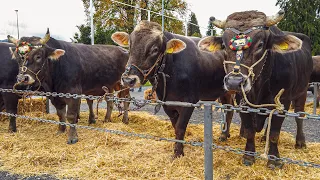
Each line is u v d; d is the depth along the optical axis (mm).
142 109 10328
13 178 4035
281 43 3727
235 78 3352
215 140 5863
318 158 4551
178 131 4594
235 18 3754
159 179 3824
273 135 4234
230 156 4586
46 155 4688
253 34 3521
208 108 2633
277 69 4090
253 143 4328
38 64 5426
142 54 4102
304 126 7223
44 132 6504
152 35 4156
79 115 7996
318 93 10375
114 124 6891
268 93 4164
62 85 5812
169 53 4453
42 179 3990
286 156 4652
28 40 5469
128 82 4035
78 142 5637
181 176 3891
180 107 4609
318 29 26766
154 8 23609
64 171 4207
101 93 7312
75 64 6008
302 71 4758
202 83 5004
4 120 7637
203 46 4035
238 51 3480
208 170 2723
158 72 4344
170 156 4582
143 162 4422
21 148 5160
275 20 3588
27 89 5730
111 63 7289
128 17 22594
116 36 4520
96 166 4254
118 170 4113
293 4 26719
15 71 6352
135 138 5766
